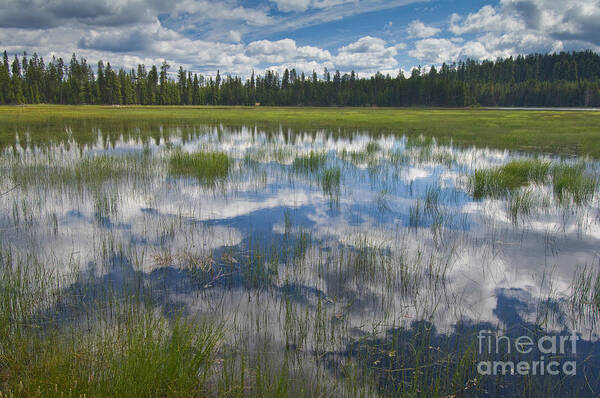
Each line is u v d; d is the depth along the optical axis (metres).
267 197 10.62
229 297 4.98
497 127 33.22
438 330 4.32
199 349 3.63
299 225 8.20
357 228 8.07
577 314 4.69
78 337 3.82
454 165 15.66
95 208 9.09
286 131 31.72
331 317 4.54
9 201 9.55
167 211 9.09
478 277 5.75
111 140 23.44
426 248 6.96
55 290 4.98
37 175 12.31
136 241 7.04
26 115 44.91
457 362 3.74
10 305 4.47
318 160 15.35
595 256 6.62
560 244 7.21
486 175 11.92
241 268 5.87
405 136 27.42
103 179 12.07
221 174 13.23
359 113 66.44
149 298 4.86
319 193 11.13
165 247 6.72
